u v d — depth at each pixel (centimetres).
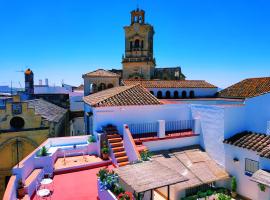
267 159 1223
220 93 3391
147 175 995
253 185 1343
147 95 1948
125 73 4672
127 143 1497
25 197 1069
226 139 1521
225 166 1519
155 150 1585
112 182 1063
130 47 4619
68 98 3950
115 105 1666
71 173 1418
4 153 2020
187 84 3525
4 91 5088
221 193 1348
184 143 1689
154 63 4797
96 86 3725
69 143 1750
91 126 1958
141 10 4559
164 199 1284
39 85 4938
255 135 1473
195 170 1459
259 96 1688
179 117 1850
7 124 2041
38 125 2111
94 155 1633
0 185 1998
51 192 1200
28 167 1259
